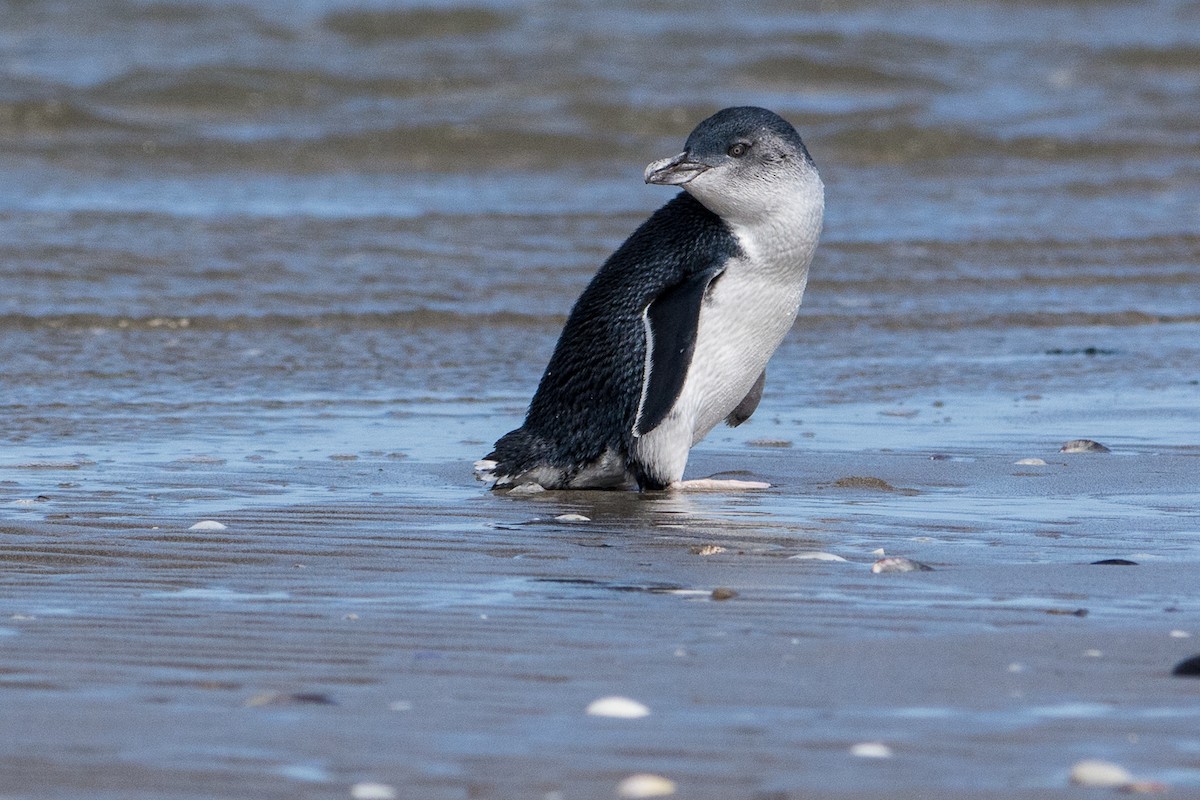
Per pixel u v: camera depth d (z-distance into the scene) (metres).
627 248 11.90
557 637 7.45
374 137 34.25
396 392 16.31
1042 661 7.00
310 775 5.55
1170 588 8.51
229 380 16.67
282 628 7.61
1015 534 10.06
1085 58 48.22
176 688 6.59
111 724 6.08
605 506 11.11
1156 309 22.20
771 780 5.53
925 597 8.27
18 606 8.02
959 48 48.81
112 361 17.44
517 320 20.59
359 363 17.77
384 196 30.31
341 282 22.52
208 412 15.03
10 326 19.08
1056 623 7.71
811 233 11.58
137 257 23.23
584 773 5.59
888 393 16.41
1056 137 36.84
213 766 5.63
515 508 11.00
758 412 15.33
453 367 17.72
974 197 31.45
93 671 6.83
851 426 14.59
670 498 11.42
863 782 5.52
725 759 5.74
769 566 9.09
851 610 7.99
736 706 6.35
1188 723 6.15
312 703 6.37
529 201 30.11
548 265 24.22
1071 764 5.70
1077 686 6.62
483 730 6.05
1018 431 14.30
